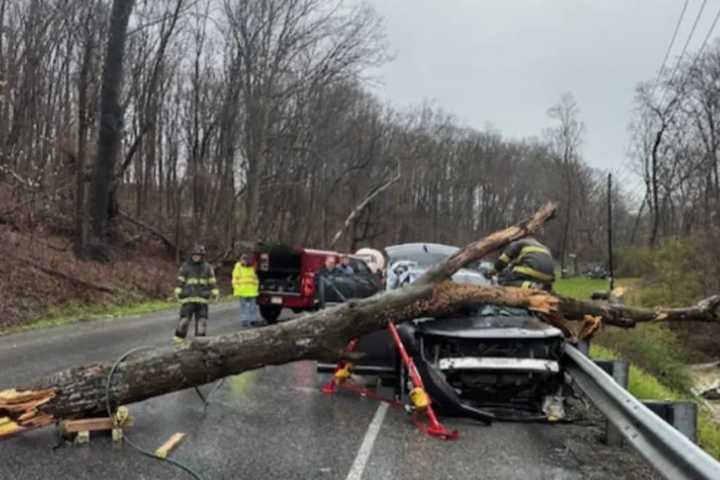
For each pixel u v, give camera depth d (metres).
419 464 5.70
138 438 6.20
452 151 81.31
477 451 6.14
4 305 15.08
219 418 7.10
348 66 40.91
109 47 23.11
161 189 37.78
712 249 25.72
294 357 6.80
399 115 58.38
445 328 7.23
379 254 21.70
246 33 36.53
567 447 6.33
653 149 58.88
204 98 36.84
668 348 19.55
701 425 10.87
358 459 5.80
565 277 63.22
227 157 36.50
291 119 41.53
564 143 75.31
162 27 29.22
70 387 6.01
